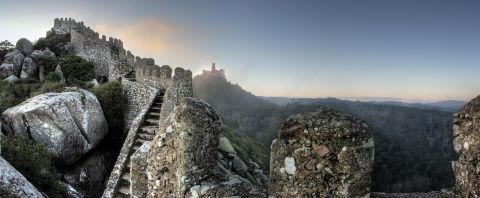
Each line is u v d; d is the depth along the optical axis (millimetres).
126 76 25984
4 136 15602
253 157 20406
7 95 25734
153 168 6703
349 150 4352
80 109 20000
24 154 14258
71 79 31922
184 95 19391
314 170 4480
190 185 5980
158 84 22203
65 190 15281
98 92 23094
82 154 19547
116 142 22891
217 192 5730
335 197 4383
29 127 17625
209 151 6316
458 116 5715
